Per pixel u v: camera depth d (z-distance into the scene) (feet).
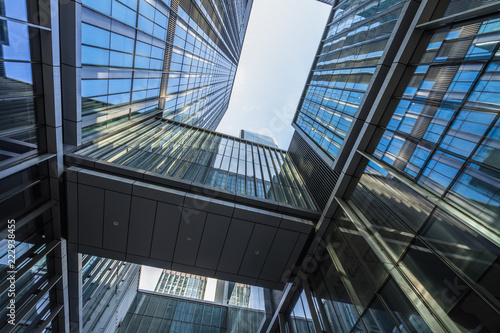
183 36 84.58
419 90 33.68
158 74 72.33
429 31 34.55
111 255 46.75
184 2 79.20
